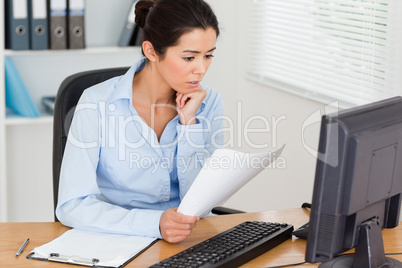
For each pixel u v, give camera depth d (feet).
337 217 4.42
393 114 4.74
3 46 9.96
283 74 9.50
